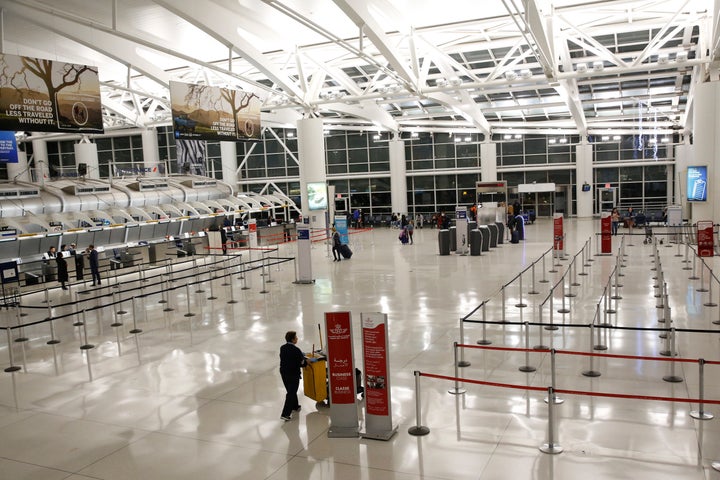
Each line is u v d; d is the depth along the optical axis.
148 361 9.85
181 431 6.93
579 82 28.69
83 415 7.57
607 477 5.42
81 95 15.91
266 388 8.30
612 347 9.52
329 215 32.22
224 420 7.21
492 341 10.19
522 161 42.44
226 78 29.84
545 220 40.81
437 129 41.12
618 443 6.09
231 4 19.95
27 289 18.94
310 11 20.72
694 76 27.36
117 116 38.44
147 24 21.66
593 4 19.83
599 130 39.66
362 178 44.66
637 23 21.70
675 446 5.98
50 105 15.25
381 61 27.08
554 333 10.58
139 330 12.12
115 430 7.04
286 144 45.03
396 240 30.55
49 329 12.72
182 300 15.37
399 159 41.97
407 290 15.38
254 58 22.19
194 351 10.34
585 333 10.47
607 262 19.17
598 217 40.66
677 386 7.66
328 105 30.80
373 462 5.95
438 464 5.83
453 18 21.52
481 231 23.09
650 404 7.10
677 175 37.47
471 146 42.53
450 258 21.84
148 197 28.20
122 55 22.28
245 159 45.06
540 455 5.91
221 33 20.20
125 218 25.67
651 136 39.66
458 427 6.68
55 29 19.78
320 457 6.12
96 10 19.58
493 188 30.14
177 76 29.50
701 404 6.57
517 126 39.91
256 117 21.17
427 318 12.05
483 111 36.91
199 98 19.02
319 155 30.16
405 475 5.64
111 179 28.59
